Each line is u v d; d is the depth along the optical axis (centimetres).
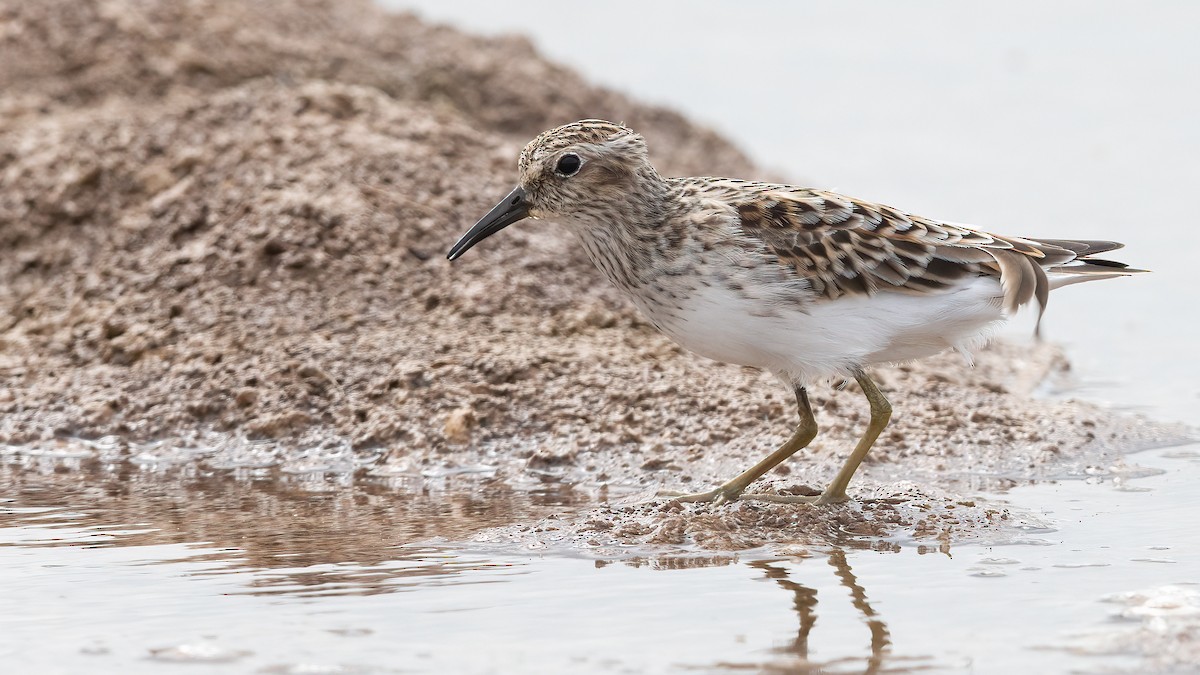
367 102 1648
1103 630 830
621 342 1386
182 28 1969
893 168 2316
